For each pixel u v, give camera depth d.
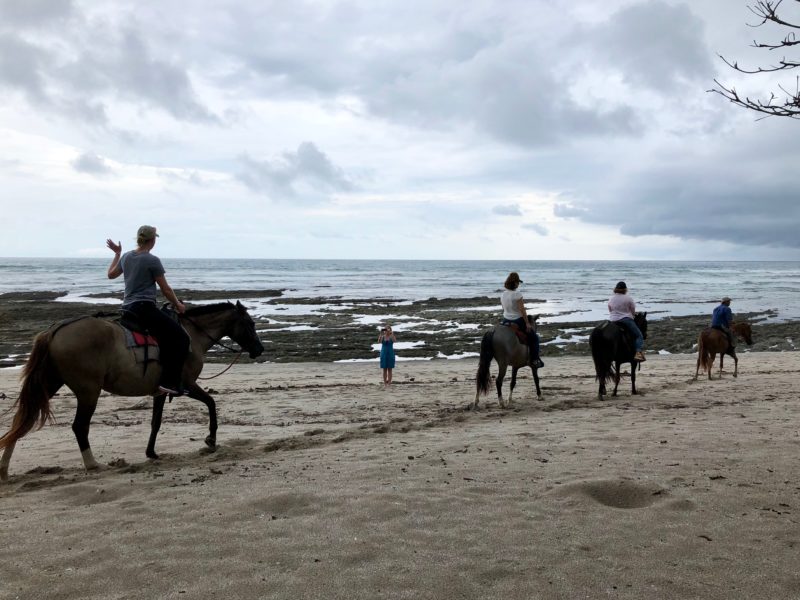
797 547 4.74
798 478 6.46
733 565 4.43
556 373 19.23
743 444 8.00
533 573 4.30
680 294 67.69
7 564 4.47
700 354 16.86
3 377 18.61
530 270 164.50
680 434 8.70
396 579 4.21
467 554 4.60
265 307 49.72
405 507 5.60
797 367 20.70
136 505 5.76
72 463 7.87
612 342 12.98
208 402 8.34
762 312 45.44
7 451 6.88
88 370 6.96
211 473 6.98
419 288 80.00
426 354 26.33
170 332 7.61
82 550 4.70
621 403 12.41
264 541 4.85
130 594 4.02
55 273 117.75
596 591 4.06
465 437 8.77
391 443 8.45
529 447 8.00
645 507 5.63
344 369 21.53
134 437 9.54
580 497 5.86
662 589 4.09
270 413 12.07
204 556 4.58
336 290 75.12
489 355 12.21
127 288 7.61
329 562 4.46
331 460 7.41
